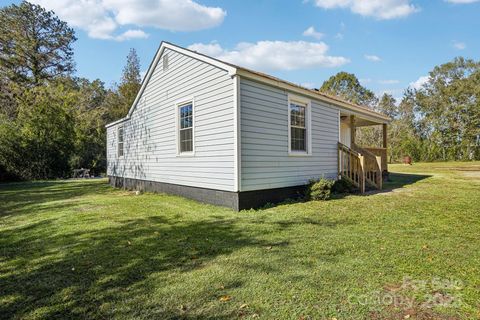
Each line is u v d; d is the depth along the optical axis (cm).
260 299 233
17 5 2270
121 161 1235
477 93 3166
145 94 1015
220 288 253
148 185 1008
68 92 2208
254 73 629
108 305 228
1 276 290
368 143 3089
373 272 280
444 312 211
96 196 921
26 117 1836
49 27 2464
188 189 776
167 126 880
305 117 820
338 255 328
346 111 1022
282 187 719
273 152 696
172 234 428
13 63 2300
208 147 690
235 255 335
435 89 3575
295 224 475
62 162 1892
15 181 1667
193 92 744
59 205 726
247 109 631
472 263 300
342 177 891
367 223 478
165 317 210
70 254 350
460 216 520
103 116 2739
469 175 1427
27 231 468
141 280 273
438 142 3350
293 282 262
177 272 289
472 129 3162
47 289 259
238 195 604
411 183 1087
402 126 3475
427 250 341
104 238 413
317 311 214
